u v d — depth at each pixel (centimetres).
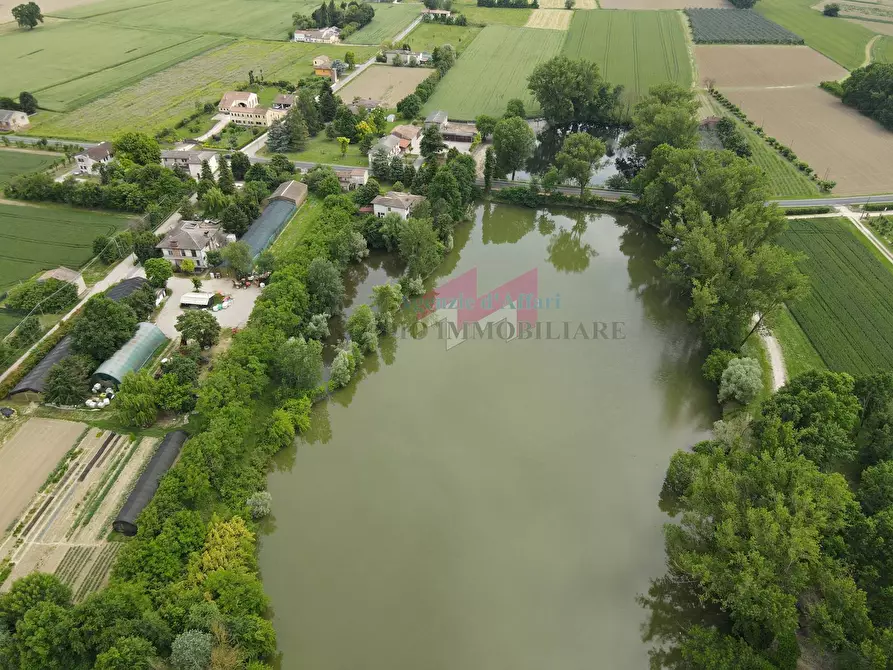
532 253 19425
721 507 9575
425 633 9431
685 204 16875
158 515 9931
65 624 8131
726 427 11756
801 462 9962
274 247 18250
